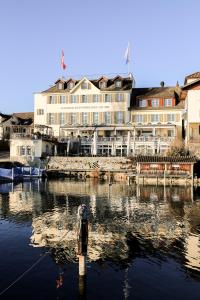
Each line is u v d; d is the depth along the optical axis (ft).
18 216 81.76
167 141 220.43
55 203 102.83
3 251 53.67
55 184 163.02
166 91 258.57
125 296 39.11
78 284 42.01
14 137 221.87
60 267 47.26
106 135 246.47
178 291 40.40
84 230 44.19
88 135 245.86
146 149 224.33
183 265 48.26
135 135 226.17
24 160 219.61
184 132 234.38
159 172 169.78
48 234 64.03
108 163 203.82
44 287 41.24
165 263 49.11
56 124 258.98
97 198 115.65
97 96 254.47
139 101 253.65
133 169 187.62
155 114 246.68
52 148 237.45
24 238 61.11
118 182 179.01
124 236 63.41
